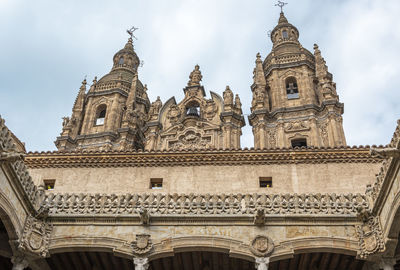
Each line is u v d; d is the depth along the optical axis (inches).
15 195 804.6
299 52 1694.1
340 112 1433.3
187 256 957.2
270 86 1612.9
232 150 1135.6
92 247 878.4
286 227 874.8
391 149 719.7
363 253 835.4
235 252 852.0
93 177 1156.5
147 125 1488.7
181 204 912.3
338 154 1112.2
